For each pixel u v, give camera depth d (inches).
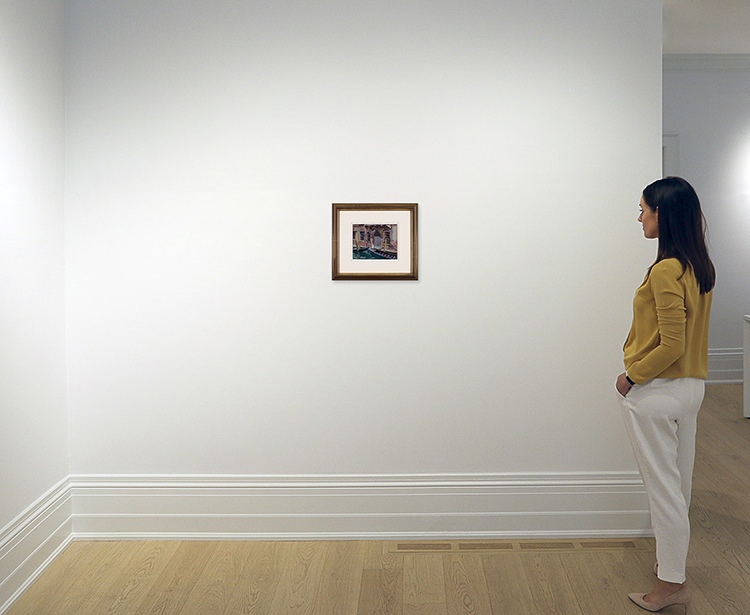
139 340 114.0
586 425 113.8
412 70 110.8
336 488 114.7
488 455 114.5
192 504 115.3
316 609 92.6
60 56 109.9
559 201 111.7
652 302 89.0
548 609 91.8
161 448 115.1
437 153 111.5
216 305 113.6
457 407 114.0
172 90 111.4
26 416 100.2
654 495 90.0
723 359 235.1
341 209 112.0
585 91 110.7
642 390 89.6
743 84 226.8
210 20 110.7
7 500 94.7
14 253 96.4
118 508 115.3
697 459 153.3
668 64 221.6
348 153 111.7
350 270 112.9
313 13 110.6
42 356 105.3
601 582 98.9
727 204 230.8
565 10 110.1
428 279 112.7
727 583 97.1
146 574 102.9
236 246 112.8
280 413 114.6
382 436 114.6
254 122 111.7
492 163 111.5
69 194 112.5
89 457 115.2
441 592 96.7
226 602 94.4
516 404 113.8
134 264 113.2
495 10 110.2
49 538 106.6
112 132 111.7
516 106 111.0
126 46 111.0
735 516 120.9
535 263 112.3
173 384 114.4
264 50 111.0
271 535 115.1
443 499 114.5
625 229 111.7
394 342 113.6
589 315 112.6
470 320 113.1
